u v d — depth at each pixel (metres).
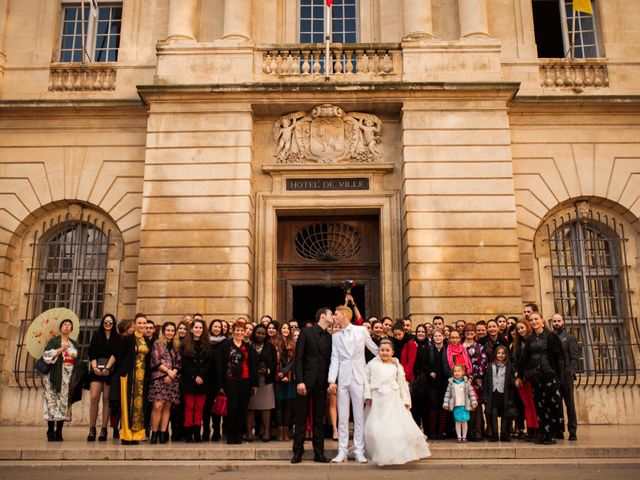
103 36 15.52
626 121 14.16
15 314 13.83
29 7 15.20
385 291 13.29
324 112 13.58
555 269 13.90
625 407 12.91
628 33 14.77
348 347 8.22
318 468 7.68
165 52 13.76
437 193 12.97
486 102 13.39
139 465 7.79
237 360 9.07
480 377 9.43
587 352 13.52
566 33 14.70
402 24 14.83
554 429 8.86
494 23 14.84
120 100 13.98
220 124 13.38
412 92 13.34
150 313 12.53
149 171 13.17
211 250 12.80
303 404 8.11
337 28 15.24
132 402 9.02
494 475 7.17
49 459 8.19
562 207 14.09
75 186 14.07
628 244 13.91
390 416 7.77
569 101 13.87
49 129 14.30
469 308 12.45
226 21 14.17
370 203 13.61
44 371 9.52
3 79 14.67
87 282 14.00
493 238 12.76
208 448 8.38
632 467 7.77
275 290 13.50
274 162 13.84
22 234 14.21
